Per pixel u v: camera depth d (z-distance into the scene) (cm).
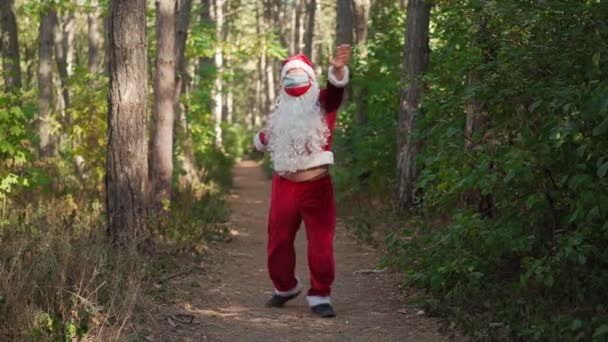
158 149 1211
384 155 1432
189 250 936
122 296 589
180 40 1536
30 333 486
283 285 678
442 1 803
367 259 948
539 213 594
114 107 800
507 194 601
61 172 1548
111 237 775
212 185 1917
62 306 539
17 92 1103
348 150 1625
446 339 570
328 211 650
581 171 531
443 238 639
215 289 749
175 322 592
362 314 661
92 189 1343
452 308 630
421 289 725
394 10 1591
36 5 1689
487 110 623
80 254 629
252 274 860
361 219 1221
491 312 606
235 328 597
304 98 625
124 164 801
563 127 487
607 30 505
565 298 596
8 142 1048
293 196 643
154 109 1218
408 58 1185
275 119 635
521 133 543
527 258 566
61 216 985
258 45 1736
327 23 4662
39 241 654
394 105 1442
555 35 543
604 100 450
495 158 576
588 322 523
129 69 794
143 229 811
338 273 864
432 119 860
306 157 629
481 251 652
